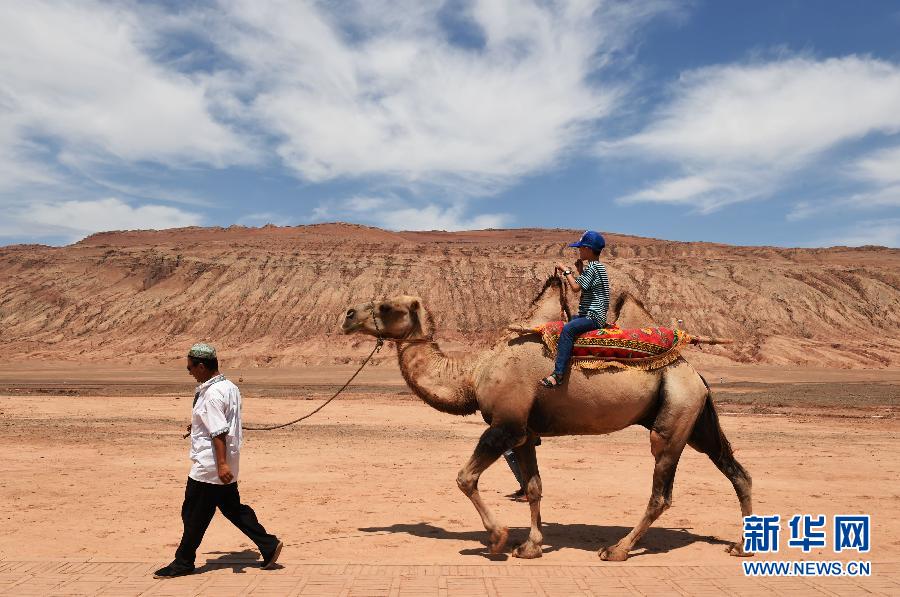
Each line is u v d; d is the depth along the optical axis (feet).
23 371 302.04
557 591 21.66
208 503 23.58
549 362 26.94
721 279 442.91
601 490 42.06
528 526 32.50
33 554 26.78
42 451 56.85
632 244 597.52
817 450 60.34
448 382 28.55
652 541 29.78
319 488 41.57
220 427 23.50
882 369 315.17
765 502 38.11
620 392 26.96
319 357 340.39
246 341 390.01
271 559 24.13
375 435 71.92
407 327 29.14
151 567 24.12
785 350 345.72
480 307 424.87
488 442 26.89
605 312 27.45
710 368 294.66
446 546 28.30
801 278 459.32
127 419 87.45
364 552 27.22
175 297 447.42
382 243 520.01
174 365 340.59
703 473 48.21
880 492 41.04
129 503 36.88
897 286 456.86
